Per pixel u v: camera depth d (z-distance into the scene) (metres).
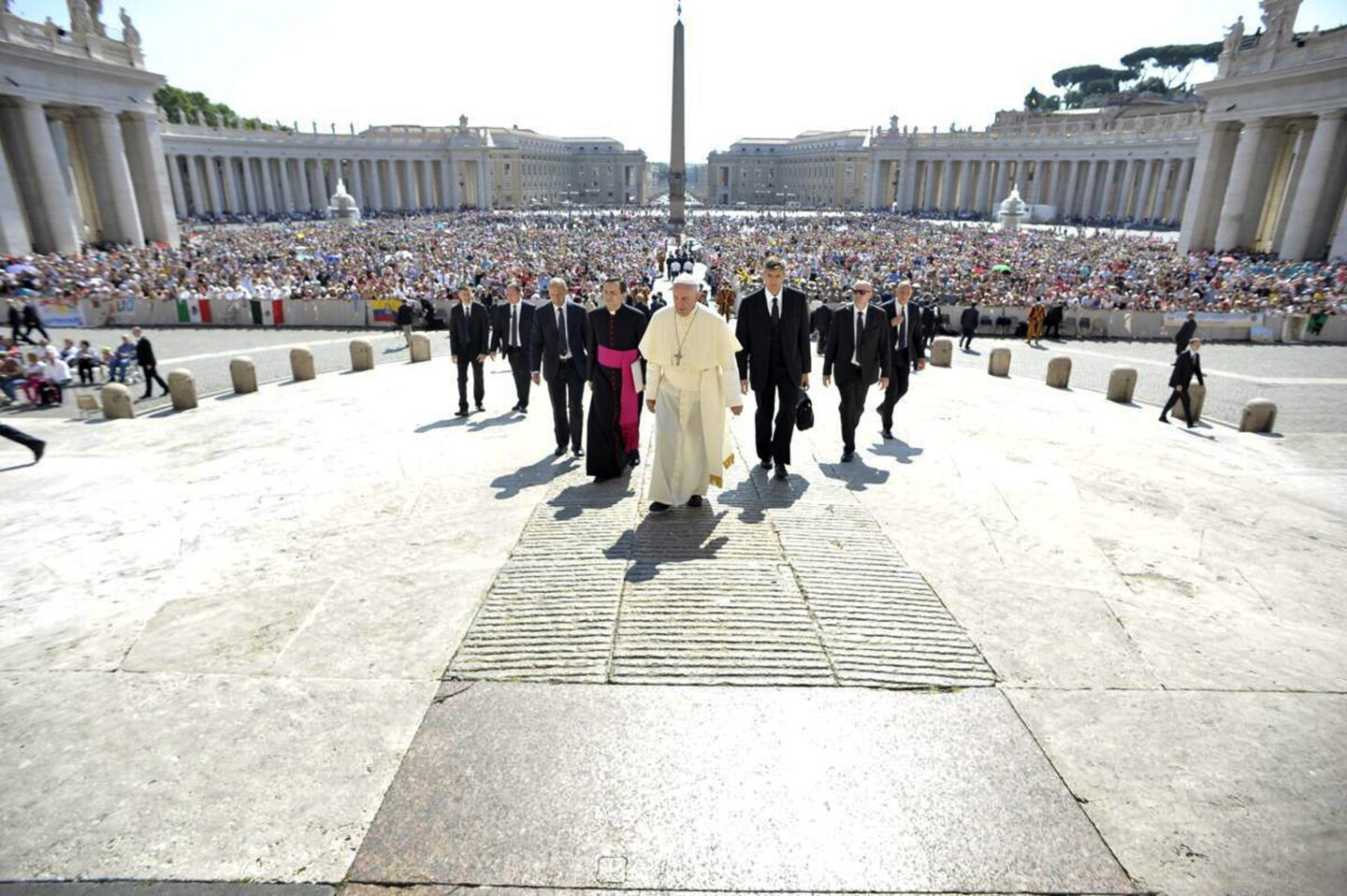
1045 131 114.94
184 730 3.81
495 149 153.00
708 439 6.62
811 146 179.12
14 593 5.65
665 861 2.98
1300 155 55.44
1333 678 4.36
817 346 23.11
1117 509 7.61
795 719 3.84
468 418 12.06
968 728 3.80
